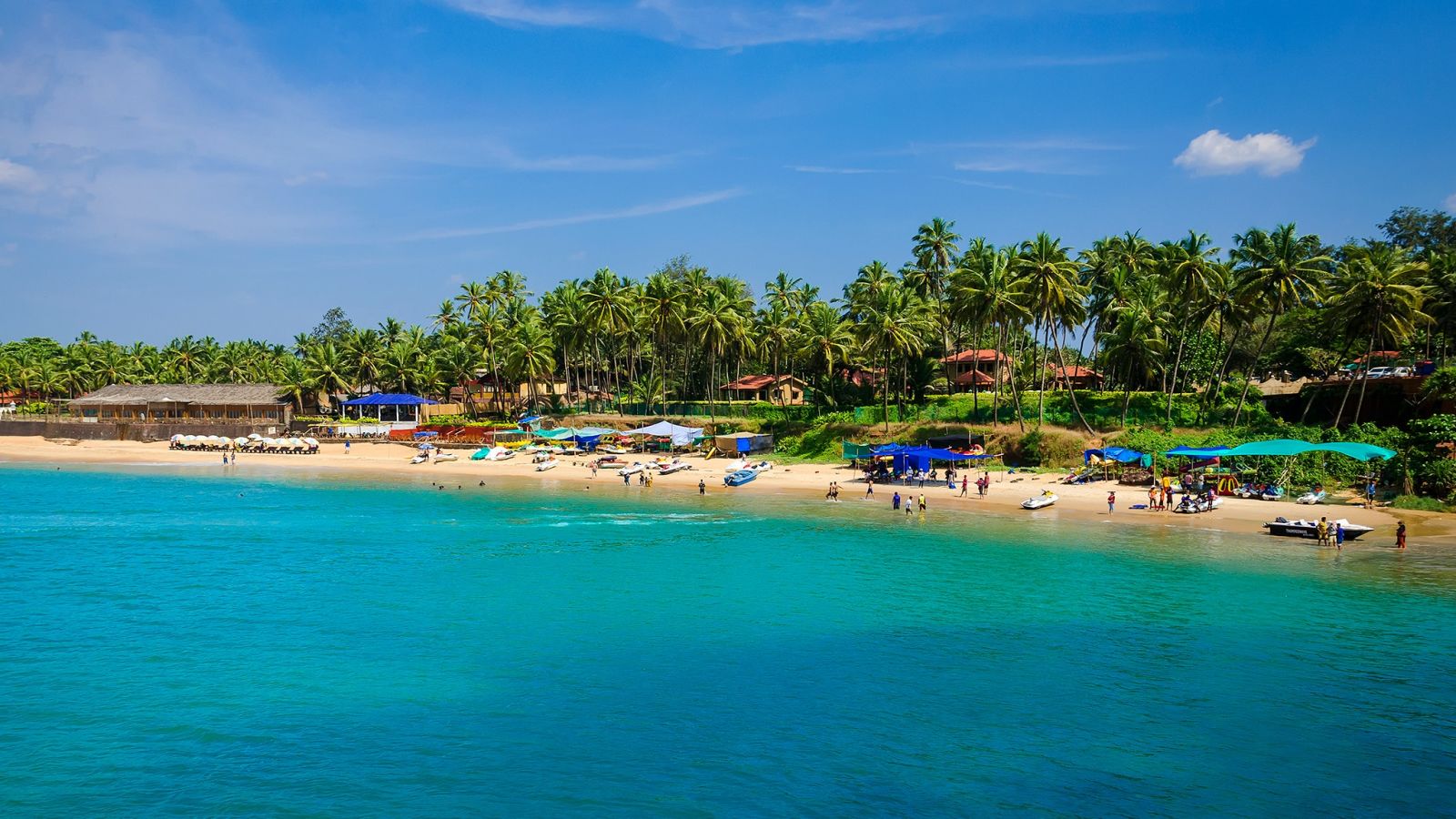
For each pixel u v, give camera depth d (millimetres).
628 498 83688
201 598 44062
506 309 155000
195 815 22750
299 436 137250
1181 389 106812
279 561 53375
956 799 23719
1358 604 41875
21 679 32250
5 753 26203
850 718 29000
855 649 36031
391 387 161000
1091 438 89625
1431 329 91938
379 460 119938
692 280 142500
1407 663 33688
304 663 34156
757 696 30938
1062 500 75688
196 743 26969
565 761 25922
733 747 26828
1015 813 23000
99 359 189375
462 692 31312
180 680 32281
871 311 106812
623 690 31562
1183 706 29812
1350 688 31281
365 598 44312
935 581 47594
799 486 90125
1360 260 82438
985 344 137375
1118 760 25906
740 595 44844
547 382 156875
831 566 51750
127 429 140875
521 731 28016
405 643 36781
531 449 119375
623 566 52062
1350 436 75562
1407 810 23078
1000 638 37469
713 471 101312
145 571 50344
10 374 183250
